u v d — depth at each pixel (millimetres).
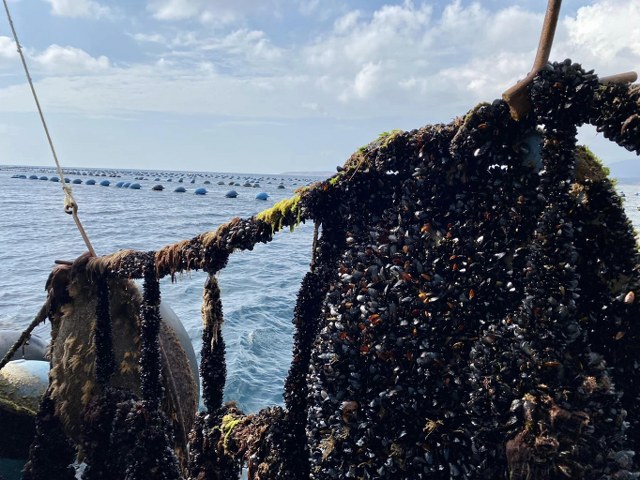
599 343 2217
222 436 3490
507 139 2303
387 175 2760
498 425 2143
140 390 4812
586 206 2156
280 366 12320
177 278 4453
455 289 2398
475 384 2238
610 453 1994
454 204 2467
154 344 4223
